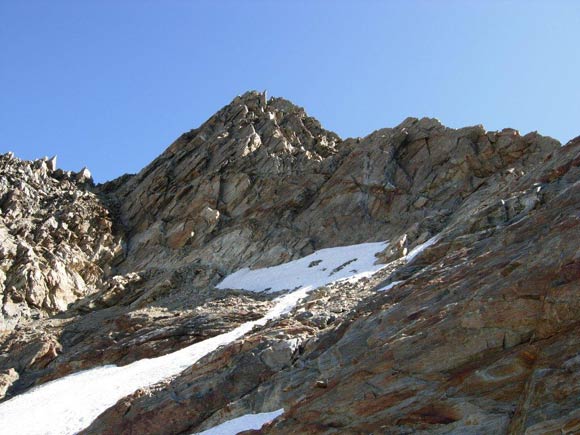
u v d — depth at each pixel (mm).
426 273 28750
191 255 56031
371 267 43938
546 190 33250
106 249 59219
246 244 54969
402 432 18578
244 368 28094
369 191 55031
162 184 65938
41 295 51375
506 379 17938
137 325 42125
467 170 52688
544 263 20188
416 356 20734
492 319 19797
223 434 23938
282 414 22688
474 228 35000
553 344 17609
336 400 21297
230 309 40875
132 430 27609
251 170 63125
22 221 59812
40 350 42156
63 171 75000
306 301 39188
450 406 18312
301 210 57312
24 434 30328
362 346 24531
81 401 32812
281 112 74062
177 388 29047
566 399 15875
